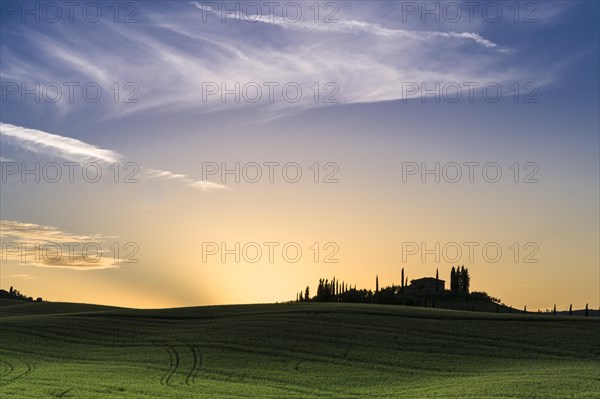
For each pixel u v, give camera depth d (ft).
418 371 249.96
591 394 194.70
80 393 194.90
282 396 202.69
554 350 286.46
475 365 260.62
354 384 227.81
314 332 314.76
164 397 193.98
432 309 391.24
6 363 260.62
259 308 396.78
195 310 398.21
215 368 251.60
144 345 299.58
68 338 314.76
